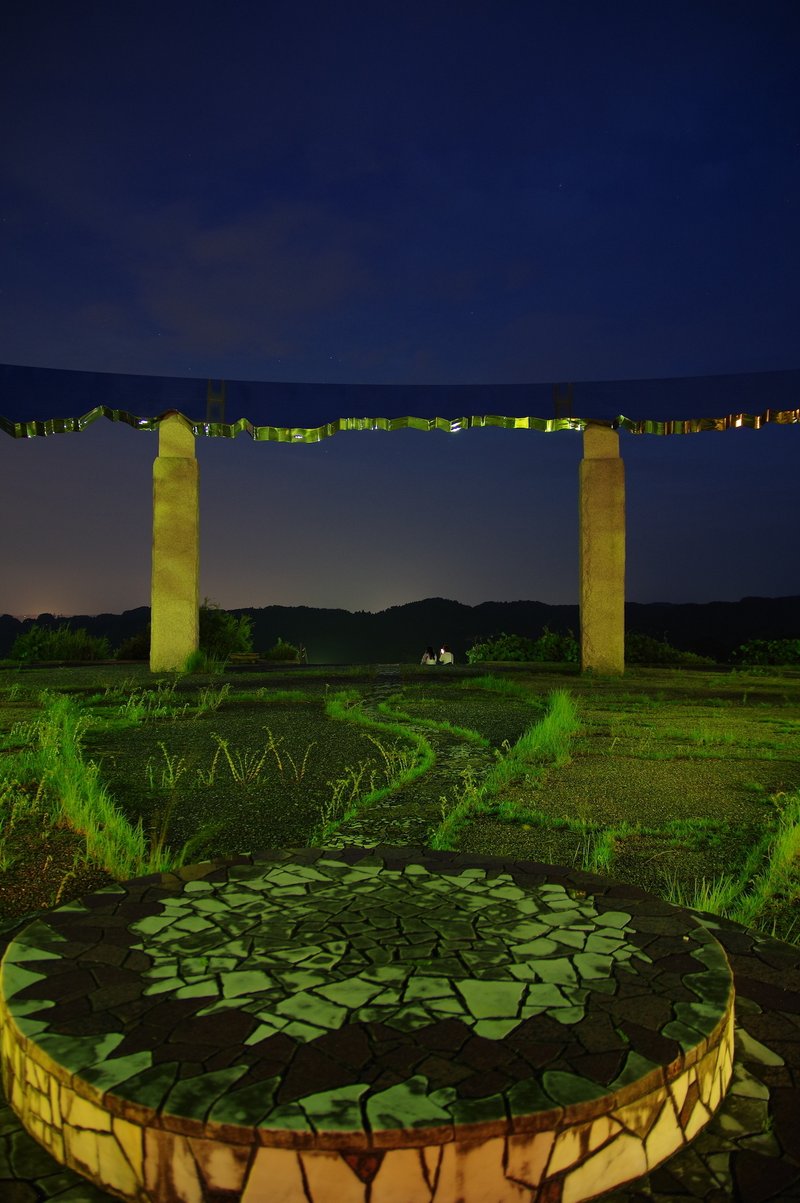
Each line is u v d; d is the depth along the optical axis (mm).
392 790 5051
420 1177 1370
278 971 1896
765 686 12758
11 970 1903
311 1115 1393
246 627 19922
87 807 4152
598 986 1848
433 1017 1703
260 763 5789
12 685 10703
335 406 13516
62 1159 1551
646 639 20172
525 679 13578
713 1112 1698
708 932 2141
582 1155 1450
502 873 2570
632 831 4242
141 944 2035
